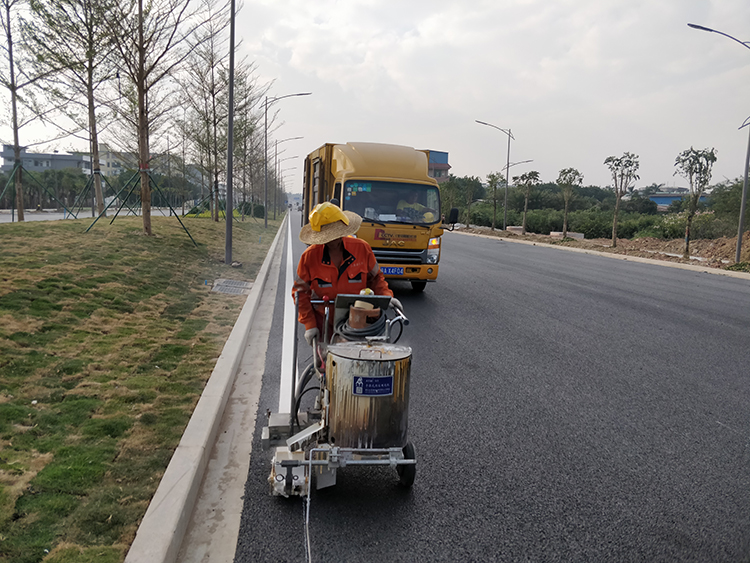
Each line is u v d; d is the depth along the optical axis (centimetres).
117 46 1204
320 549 301
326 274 369
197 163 2516
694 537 320
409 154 1152
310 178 1502
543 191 7269
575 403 529
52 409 419
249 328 777
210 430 412
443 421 480
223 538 307
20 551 260
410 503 350
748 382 598
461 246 2511
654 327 855
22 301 670
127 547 272
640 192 9788
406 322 355
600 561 297
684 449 434
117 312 724
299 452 332
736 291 1279
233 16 1242
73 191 6031
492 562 295
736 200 2762
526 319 899
